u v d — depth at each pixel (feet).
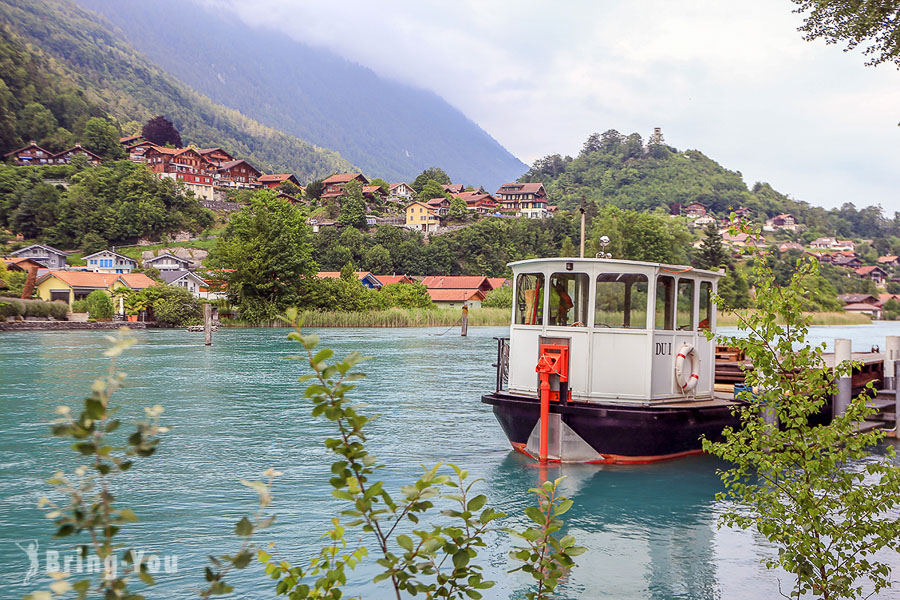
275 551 26.61
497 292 278.67
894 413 54.49
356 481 10.46
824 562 16.76
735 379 50.90
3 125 557.33
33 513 31.24
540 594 11.88
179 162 576.61
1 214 450.30
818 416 47.26
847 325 315.17
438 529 11.12
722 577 24.94
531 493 34.91
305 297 226.99
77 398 64.08
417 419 56.75
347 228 464.24
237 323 212.43
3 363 94.84
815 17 46.26
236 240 228.84
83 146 582.35
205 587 23.13
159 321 202.49
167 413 58.03
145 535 28.50
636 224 327.67
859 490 17.03
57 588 8.21
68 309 205.57
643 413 38.58
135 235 451.12
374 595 22.47
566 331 40.63
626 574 25.20
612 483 37.04
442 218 577.84
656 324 40.34
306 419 55.67
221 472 38.91
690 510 32.58
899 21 43.27
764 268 18.07
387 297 247.29
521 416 41.39
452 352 122.31
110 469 8.40
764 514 17.83
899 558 26.66
